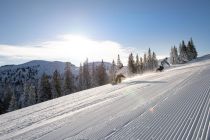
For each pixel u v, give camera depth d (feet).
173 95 45.73
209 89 43.29
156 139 21.43
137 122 29.89
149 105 40.75
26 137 34.68
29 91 211.41
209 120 23.57
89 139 26.91
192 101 35.60
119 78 117.70
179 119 26.73
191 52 340.18
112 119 35.50
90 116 42.01
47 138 31.78
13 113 69.97
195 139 18.99
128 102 49.85
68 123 39.40
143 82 93.86
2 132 42.24
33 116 55.01
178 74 100.99
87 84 256.11
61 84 228.22
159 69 166.40
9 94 235.20
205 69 98.78
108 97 65.67
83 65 265.13
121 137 24.70
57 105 67.97
